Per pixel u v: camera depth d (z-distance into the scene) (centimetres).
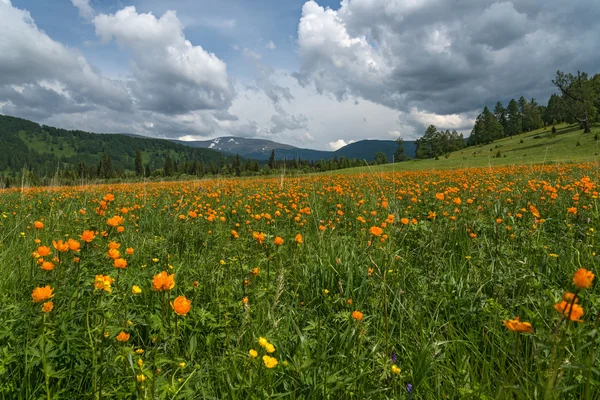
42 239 475
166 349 214
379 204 698
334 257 373
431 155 12825
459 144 14125
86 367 183
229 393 183
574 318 133
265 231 533
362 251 398
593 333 146
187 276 335
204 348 235
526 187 818
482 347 242
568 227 448
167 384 172
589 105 7944
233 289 297
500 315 253
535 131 13162
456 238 451
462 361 216
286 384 198
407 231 455
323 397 185
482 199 709
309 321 253
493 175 1384
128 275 307
